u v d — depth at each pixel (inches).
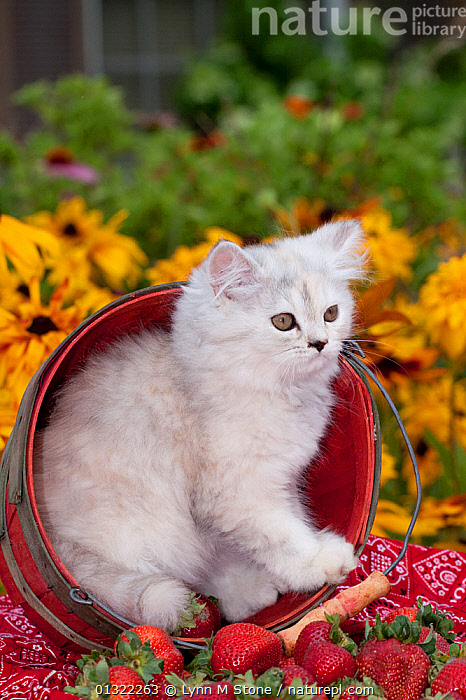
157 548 85.1
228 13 353.7
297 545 84.1
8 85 319.3
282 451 86.2
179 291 87.5
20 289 110.1
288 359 83.8
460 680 66.1
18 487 71.4
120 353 90.9
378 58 322.0
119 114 212.8
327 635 72.4
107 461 84.2
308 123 190.5
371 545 98.6
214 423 84.7
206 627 81.0
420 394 132.0
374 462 83.6
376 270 129.6
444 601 94.3
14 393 99.1
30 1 319.9
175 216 173.3
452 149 265.7
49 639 79.4
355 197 177.5
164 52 356.8
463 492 118.7
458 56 326.6
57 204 181.6
